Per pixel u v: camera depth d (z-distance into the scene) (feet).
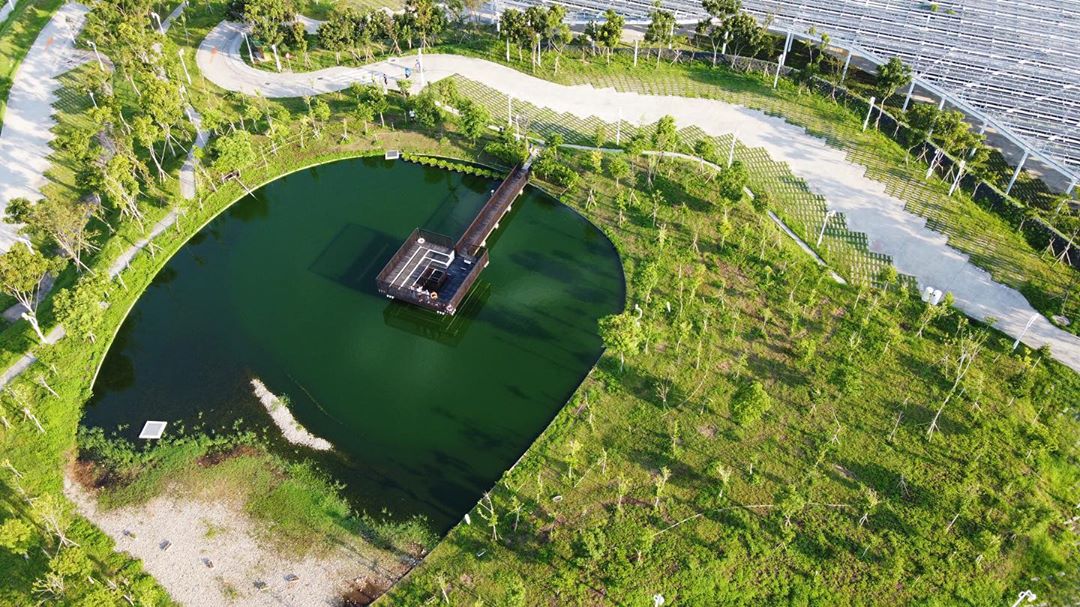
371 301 329.72
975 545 239.30
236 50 469.57
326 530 251.19
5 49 464.24
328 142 404.98
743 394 260.83
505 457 272.72
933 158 390.01
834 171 383.65
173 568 240.32
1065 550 239.09
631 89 439.22
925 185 373.40
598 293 329.93
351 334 316.40
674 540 242.99
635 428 275.18
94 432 278.26
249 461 270.26
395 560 243.40
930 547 239.50
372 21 444.96
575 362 303.68
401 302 327.67
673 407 280.92
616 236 351.46
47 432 274.57
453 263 340.18
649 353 299.79
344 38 438.81
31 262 291.79
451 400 291.58
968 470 257.55
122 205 341.82
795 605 228.22
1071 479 257.96
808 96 430.20
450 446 276.21
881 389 283.18
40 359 299.17
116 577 236.43
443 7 505.66
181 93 419.13
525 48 467.52
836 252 342.44
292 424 282.56
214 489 261.65
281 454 272.92
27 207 314.55
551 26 434.71
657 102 430.61
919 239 346.95
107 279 307.37
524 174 377.50
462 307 325.83
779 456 264.31
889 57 413.39
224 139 358.23
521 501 255.70
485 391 294.46
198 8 509.76
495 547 244.01
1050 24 435.12
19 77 445.37
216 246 355.97
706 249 342.44
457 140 407.64
